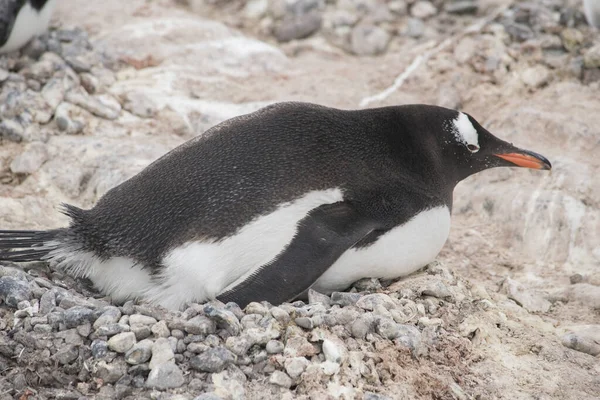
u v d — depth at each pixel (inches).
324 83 952.3
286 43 1098.1
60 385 487.2
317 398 471.8
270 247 534.0
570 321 623.5
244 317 504.7
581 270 701.9
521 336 574.9
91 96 855.7
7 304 530.9
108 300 560.4
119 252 539.8
